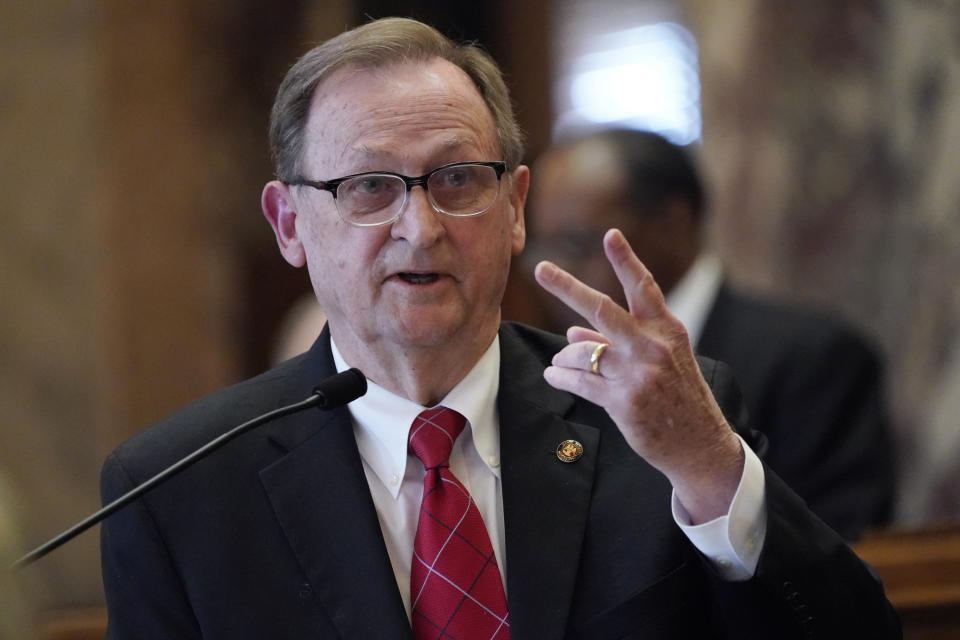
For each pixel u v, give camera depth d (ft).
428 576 23.47
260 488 24.45
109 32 72.54
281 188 26.50
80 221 72.18
